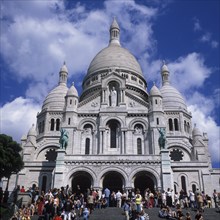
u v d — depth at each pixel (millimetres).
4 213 39031
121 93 68188
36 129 79125
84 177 57094
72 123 64312
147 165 54750
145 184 58438
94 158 55344
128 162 54875
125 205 35750
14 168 53156
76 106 66938
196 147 70688
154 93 67375
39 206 38094
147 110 66812
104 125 64250
